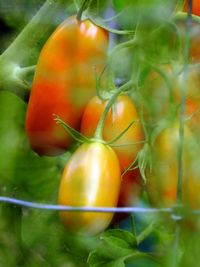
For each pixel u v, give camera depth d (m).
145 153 0.41
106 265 0.46
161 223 0.43
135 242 0.46
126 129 0.41
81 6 0.42
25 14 0.44
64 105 0.43
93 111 0.42
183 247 0.42
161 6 0.41
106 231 0.46
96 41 0.42
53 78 0.42
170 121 0.41
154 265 0.45
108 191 0.40
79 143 0.43
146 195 0.45
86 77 0.42
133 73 0.42
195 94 0.41
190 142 0.41
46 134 0.43
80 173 0.40
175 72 0.41
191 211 0.40
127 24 0.42
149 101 0.42
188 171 0.41
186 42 0.39
